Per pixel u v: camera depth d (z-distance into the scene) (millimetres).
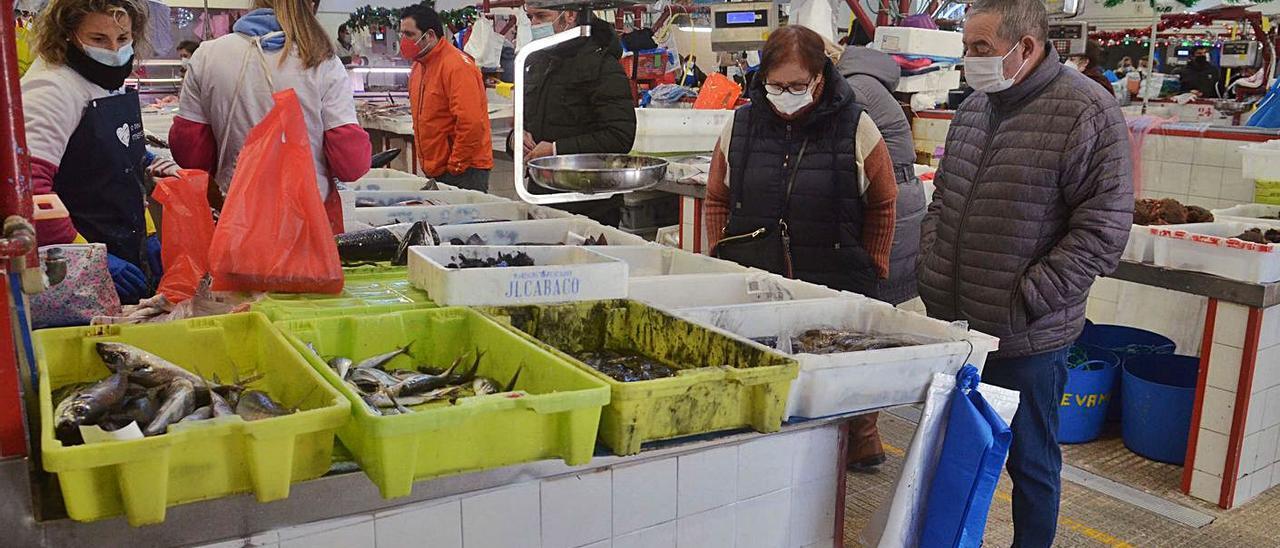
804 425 1731
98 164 2545
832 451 1873
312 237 1999
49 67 2455
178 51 8008
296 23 2584
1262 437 3123
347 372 1656
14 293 1284
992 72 2289
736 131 2912
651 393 1454
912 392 1797
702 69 6207
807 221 2795
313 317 1798
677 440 1531
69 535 1262
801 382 1691
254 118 2607
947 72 5395
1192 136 4441
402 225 2807
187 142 2693
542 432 1429
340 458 1414
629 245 2748
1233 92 8320
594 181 2043
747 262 2879
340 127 2682
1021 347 2346
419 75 4969
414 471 1331
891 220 2814
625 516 1660
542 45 2193
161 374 1454
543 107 3602
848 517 2926
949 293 2500
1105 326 3947
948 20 5445
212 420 1223
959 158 2520
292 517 1398
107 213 2602
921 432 1791
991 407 1792
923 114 5297
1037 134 2289
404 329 1856
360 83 9016
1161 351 3740
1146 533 2924
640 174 2072
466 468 1383
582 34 2188
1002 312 2357
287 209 1968
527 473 1548
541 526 1591
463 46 7230
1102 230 2223
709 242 3104
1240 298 2932
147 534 1312
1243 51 8234
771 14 4508
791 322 2100
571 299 2023
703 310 1986
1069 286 2260
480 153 4930
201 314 1848
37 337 1561
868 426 3232
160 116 6078
